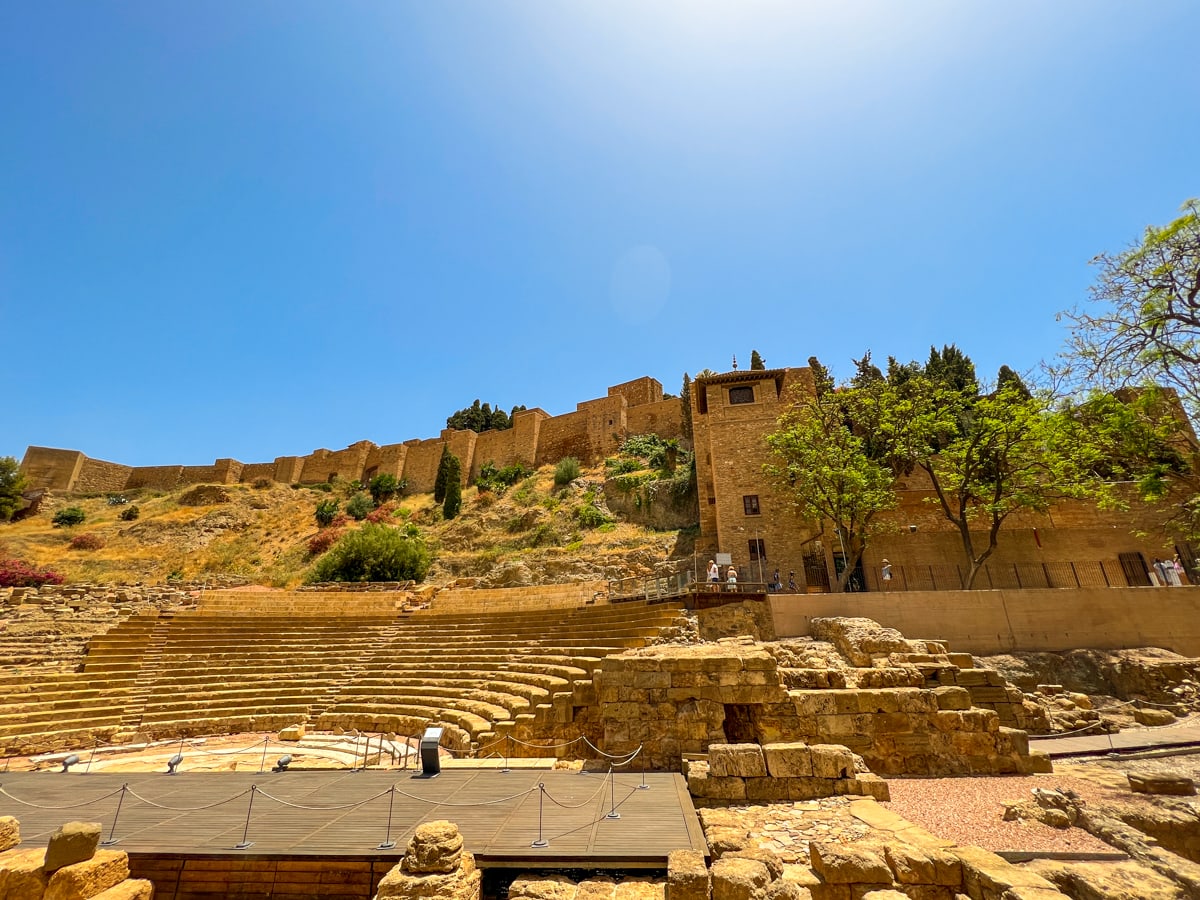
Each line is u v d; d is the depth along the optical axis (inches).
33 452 2623.0
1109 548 1098.7
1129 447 705.6
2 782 432.5
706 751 444.5
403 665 917.8
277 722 803.4
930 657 566.3
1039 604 780.6
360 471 2938.0
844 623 708.7
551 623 933.8
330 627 1091.3
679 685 467.2
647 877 268.2
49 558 2012.8
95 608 1023.6
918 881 241.9
